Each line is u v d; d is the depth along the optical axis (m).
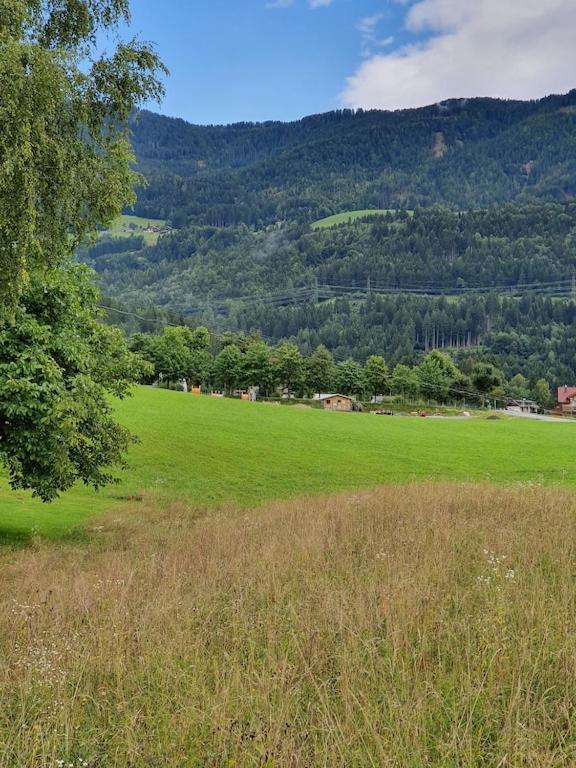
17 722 4.95
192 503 28.31
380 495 21.48
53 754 4.45
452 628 6.67
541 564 9.60
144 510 25.50
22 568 13.51
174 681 5.82
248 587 9.05
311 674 5.55
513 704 4.75
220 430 50.47
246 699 5.24
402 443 50.91
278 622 7.26
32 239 10.01
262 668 5.74
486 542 11.09
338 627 6.76
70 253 12.88
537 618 6.81
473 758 4.34
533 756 4.23
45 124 10.56
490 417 109.81
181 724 4.94
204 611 7.97
